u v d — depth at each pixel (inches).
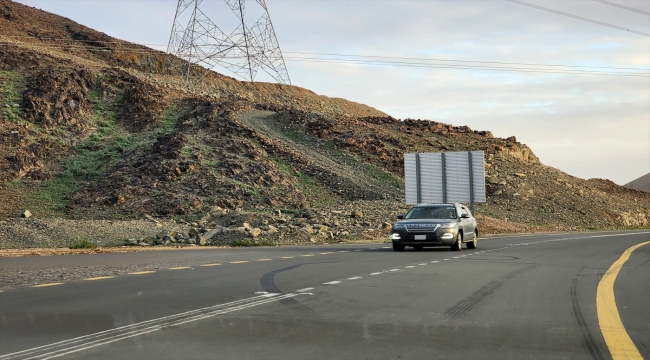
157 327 331.3
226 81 4953.3
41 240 1451.8
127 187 2250.2
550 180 2854.3
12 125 2731.3
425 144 2997.0
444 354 270.7
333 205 2289.6
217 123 2903.5
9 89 3006.9
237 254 918.4
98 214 2085.4
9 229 1515.7
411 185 1734.7
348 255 847.1
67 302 419.8
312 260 759.1
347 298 430.3
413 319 352.2
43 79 3102.9
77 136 2822.3
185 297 439.5
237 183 2310.5
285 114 3171.8
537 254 830.5
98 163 2586.1
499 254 836.0
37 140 2669.8
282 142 2834.6
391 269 628.1
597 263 690.2
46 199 2251.5
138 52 4763.8
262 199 2217.0
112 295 451.2
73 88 3117.6
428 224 906.7
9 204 2174.0
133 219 2017.7
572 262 703.1
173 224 1780.3
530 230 1993.1
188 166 2380.7
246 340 298.8
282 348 282.2
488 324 337.4
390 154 2800.2
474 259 748.6
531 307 391.5
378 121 3361.2
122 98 3198.8
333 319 352.2
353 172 2618.1
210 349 280.7
